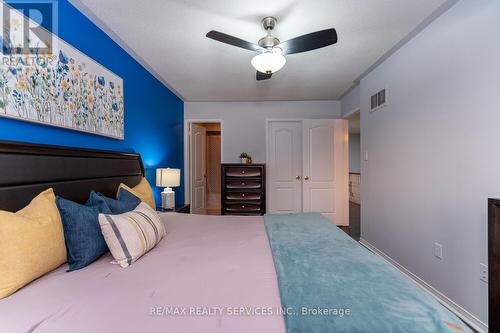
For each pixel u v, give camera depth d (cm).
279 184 475
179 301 93
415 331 76
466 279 174
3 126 132
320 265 121
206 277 114
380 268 118
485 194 159
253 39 232
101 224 131
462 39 174
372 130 310
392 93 264
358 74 326
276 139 474
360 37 229
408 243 238
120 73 245
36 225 112
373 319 80
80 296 97
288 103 467
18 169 128
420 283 221
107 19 202
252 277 113
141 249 137
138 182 262
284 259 130
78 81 182
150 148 317
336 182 449
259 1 179
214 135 669
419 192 222
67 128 173
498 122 150
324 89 394
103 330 78
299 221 217
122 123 245
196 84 370
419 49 220
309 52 261
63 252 125
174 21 205
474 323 168
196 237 178
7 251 99
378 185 295
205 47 251
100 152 199
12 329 79
